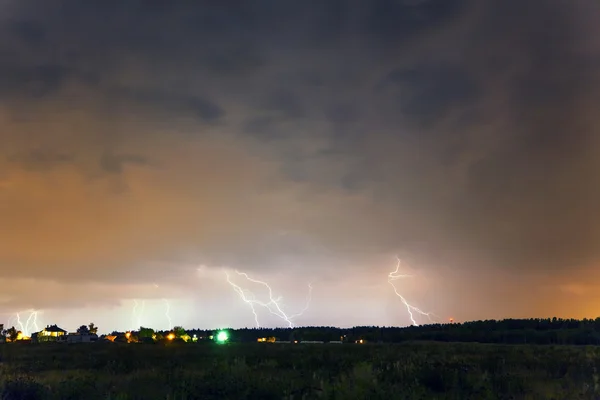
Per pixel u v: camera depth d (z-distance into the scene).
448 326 121.06
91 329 117.25
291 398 13.94
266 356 34.16
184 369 23.38
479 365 22.36
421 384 16.59
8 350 48.69
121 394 14.81
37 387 15.32
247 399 14.30
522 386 16.23
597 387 15.79
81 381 16.77
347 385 15.48
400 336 106.31
